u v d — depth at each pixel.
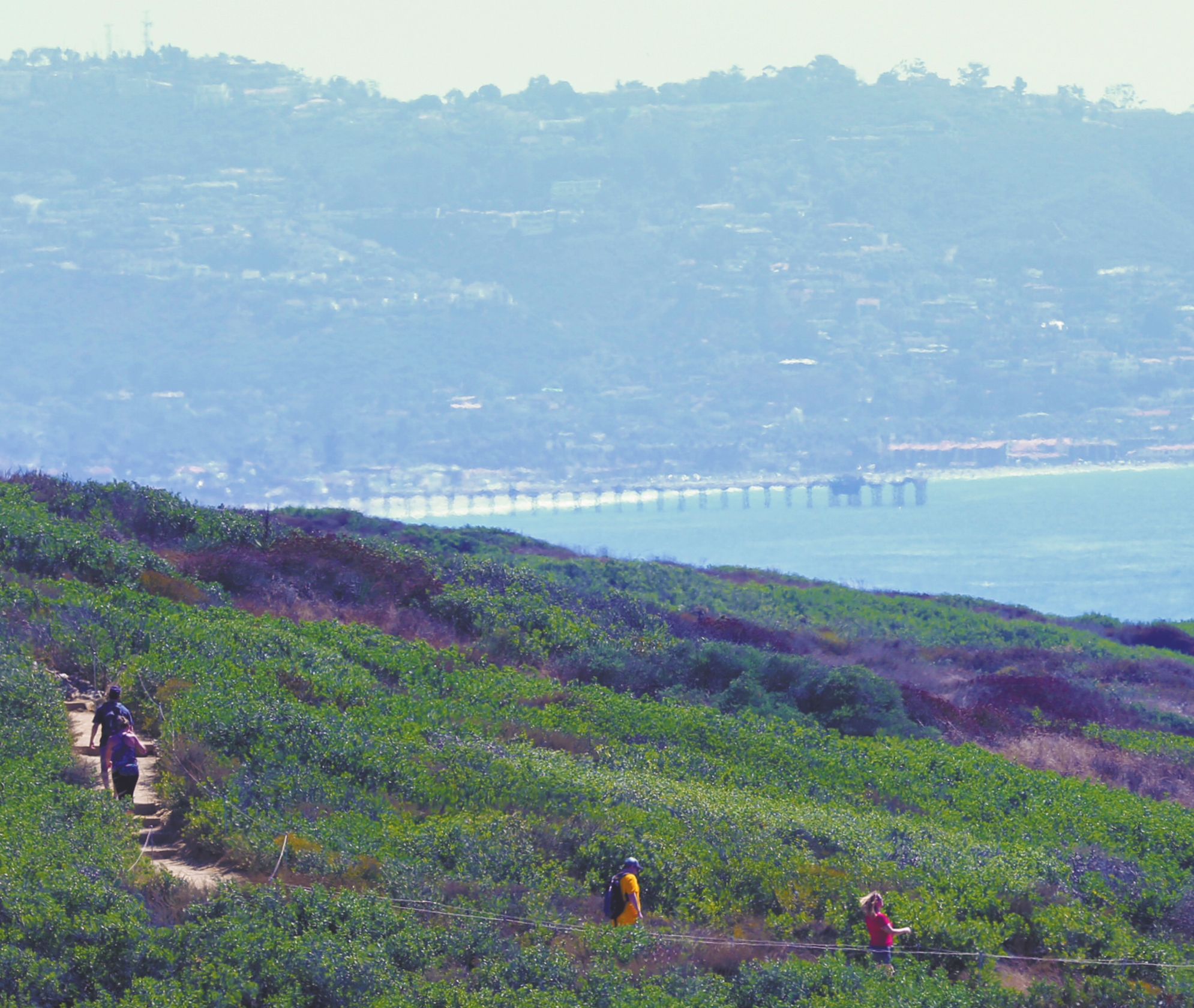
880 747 109.62
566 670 123.88
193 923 49.69
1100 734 127.31
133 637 92.38
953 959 62.75
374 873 58.22
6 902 47.16
